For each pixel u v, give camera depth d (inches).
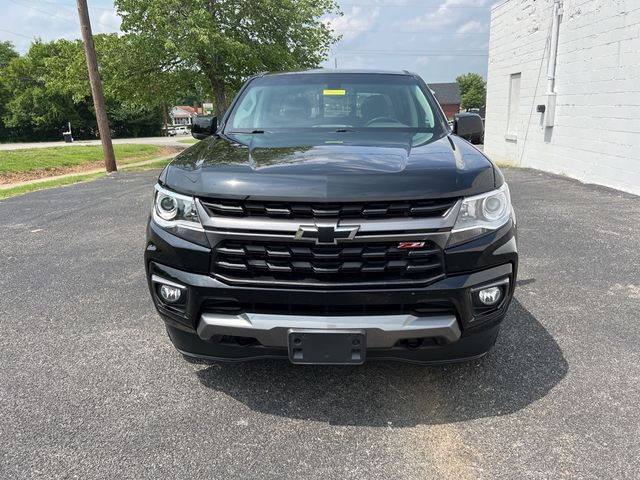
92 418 97.7
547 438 90.7
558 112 406.6
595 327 135.6
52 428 94.5
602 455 85.9
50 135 2277.3
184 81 792.9
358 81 152.0
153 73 773.9
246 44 741.9
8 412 99.5
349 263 88.9
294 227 87.5
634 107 305.1
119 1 697.6
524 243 211.9
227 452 88.1
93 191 390.3
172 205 96.6
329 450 88.7
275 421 97.0
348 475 82.4
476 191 91.9
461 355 97.9
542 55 429.4
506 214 96.5
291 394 106.1
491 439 91.0
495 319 95.8
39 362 119.6
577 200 295.7
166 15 687.7
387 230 87.7
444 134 126.6
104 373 114.5
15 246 224.7
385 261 89.2
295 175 90.9
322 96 144.8
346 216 88.0
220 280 91.7
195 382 110.9
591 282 168.1
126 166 676.7
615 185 330.3
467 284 90.4
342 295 88.7
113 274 184.1
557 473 81.9
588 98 358.6
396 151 104.8
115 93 792.3
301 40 818.2
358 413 99.4
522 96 475.8
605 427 93.4
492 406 101.0
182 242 93.9
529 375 112.0
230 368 116.6
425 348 93.7
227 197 90.1
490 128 571.5
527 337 130.3
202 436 92.4
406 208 88.4
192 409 100.9
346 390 107.6
